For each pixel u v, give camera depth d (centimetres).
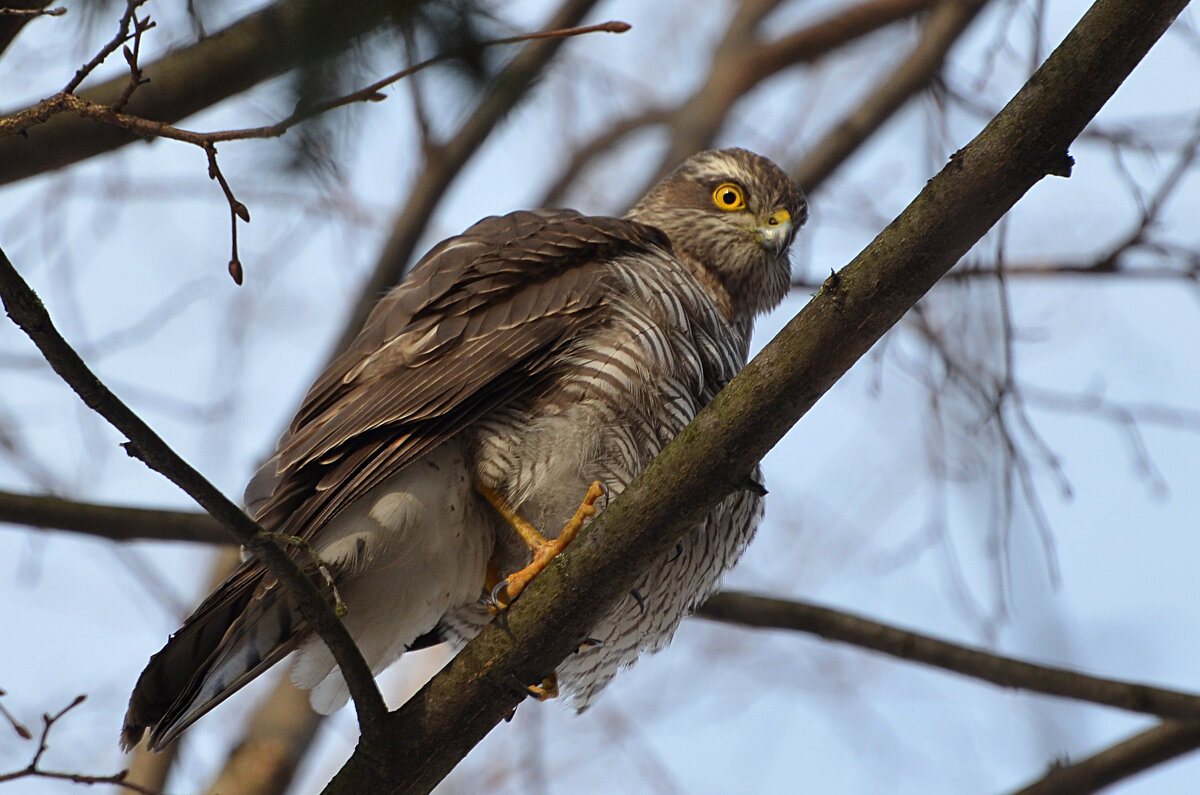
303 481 787
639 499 702
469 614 928
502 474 816
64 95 600
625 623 941
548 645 718
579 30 615
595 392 823
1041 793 1060
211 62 877
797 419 696
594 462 824
